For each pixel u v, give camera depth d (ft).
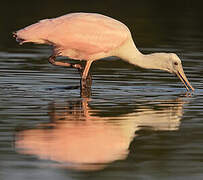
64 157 31.14
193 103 44.62
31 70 56.65
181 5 105.60
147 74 56.95
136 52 52.16
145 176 28.37
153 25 84.48
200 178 28.12
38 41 48.49
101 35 49.75
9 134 34.81
